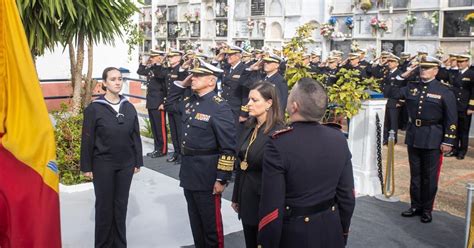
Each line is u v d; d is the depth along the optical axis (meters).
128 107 4.35
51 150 2.35
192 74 4.18
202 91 4.14
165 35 19.03
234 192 3.84
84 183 6.34
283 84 6.64
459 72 9.05
